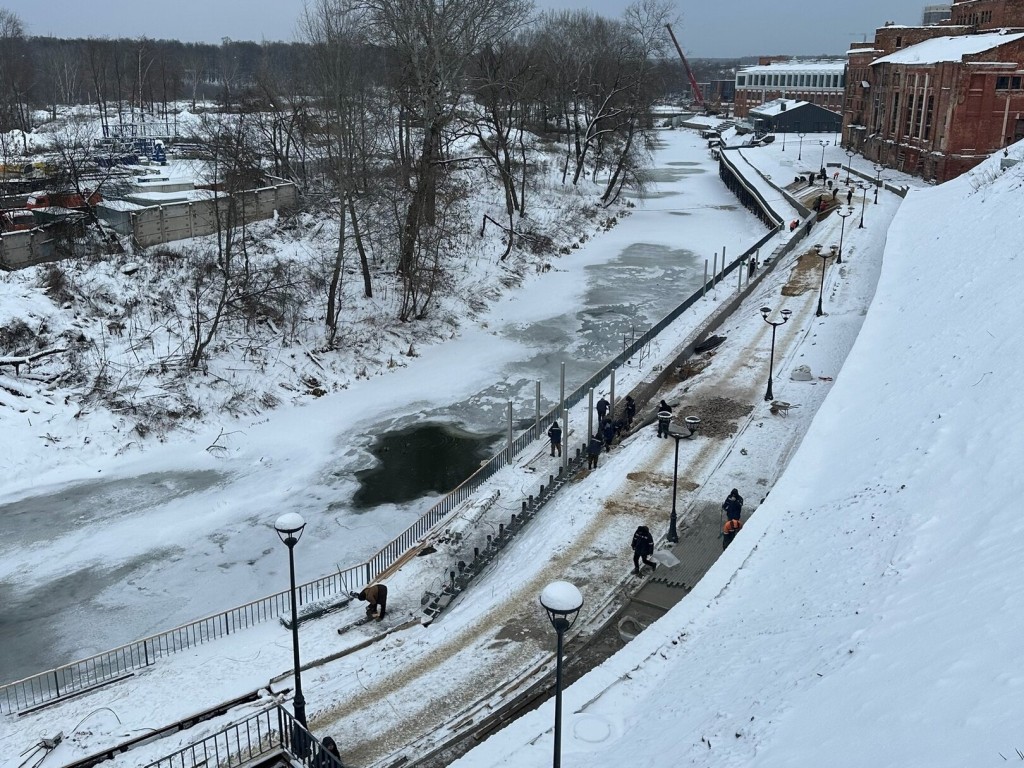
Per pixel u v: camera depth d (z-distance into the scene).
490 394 39.66
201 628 22.41
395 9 48.34
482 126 92.50
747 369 36.75
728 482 27.42
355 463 32.75
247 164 50.84
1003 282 26.42
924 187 68.25
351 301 46.66
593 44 92.06
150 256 43.59
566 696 14.91
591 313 52.03
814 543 17.66
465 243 59.97
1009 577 11.40
